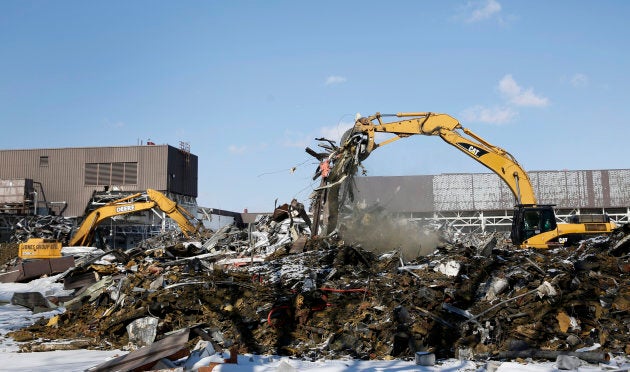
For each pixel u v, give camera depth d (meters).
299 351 8.70
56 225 41.62
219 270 13.15
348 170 16.95
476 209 50.88
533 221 18.09
